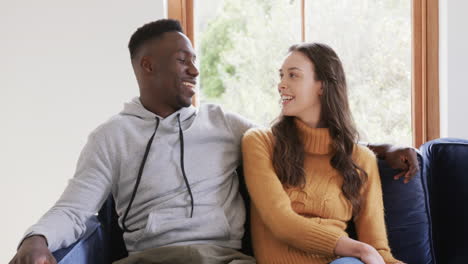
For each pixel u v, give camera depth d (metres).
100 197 1.55
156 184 1.60
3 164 2.61
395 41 2.69
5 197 2.61
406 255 1.73
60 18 2.57
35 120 2.60
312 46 1.70
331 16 2.69
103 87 2.58
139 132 1.64
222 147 1.70
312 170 1.67
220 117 1.76
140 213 1.61
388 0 2.68
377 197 1.67
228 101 2.72
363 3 2.69
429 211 1.79
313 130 1.68
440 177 1.86
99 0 2.56
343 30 2.70
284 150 1.65
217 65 2.72
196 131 1.67
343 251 1.46
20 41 2.58
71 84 2.59
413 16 2.65
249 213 1.76
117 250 1.71
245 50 2.71
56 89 2.59
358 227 1.66
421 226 1.74
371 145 1.82
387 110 2.72
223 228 1.61
